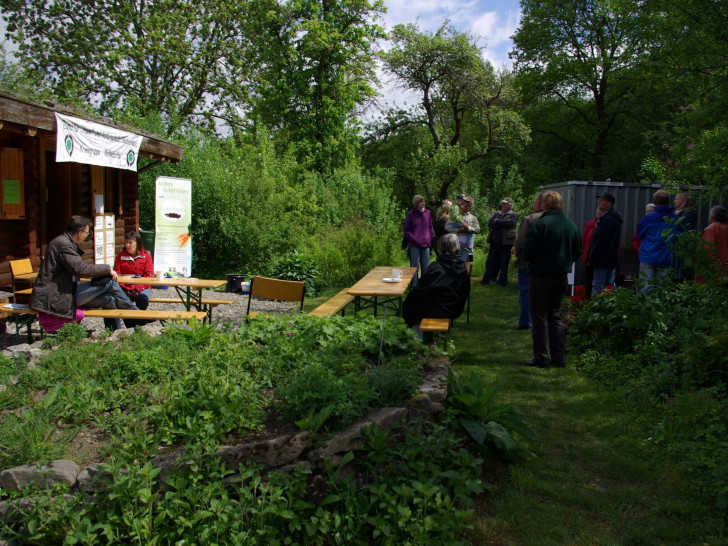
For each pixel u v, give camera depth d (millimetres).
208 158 14477
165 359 4102
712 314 5195
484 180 33219
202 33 25031
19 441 3045
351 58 24703
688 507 3301
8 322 7578
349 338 4902
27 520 2709
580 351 6371
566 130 32719
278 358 4355
